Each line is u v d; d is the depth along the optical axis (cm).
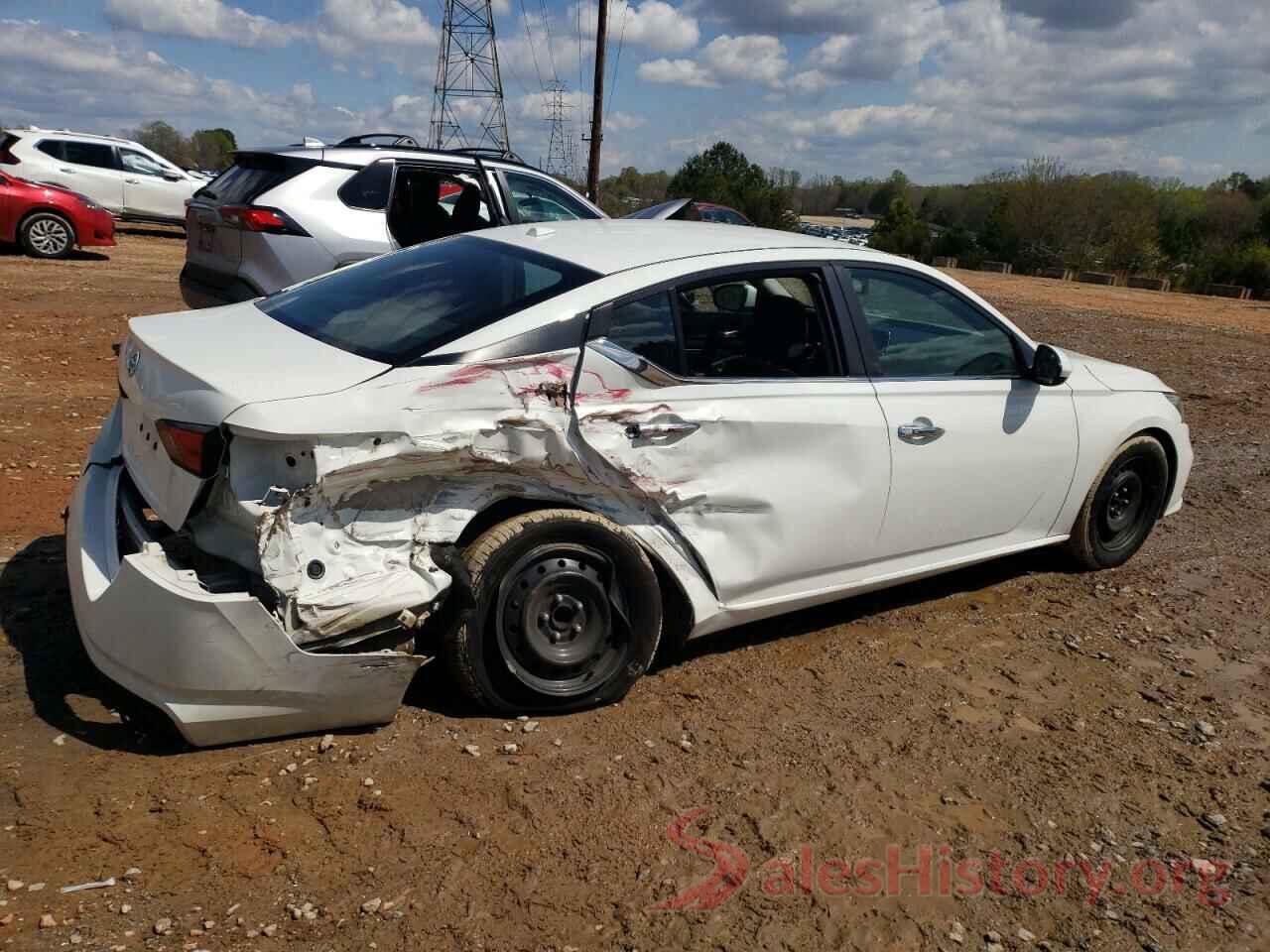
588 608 355
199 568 318
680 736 356
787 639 445
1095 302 2138
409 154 775
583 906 271
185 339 346
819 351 409
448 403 316
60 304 1109
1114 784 349
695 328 375
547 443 333
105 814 287
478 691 343
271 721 311
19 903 253
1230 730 391
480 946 254
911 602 495
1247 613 505
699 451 366
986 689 410
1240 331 1669
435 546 324
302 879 271
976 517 462
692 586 379
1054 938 277
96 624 310
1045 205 4553
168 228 2352
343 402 301
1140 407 526
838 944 267
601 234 413
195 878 268
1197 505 679
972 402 449
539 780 322
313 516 304
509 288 359
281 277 728
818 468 397
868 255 432
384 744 332
